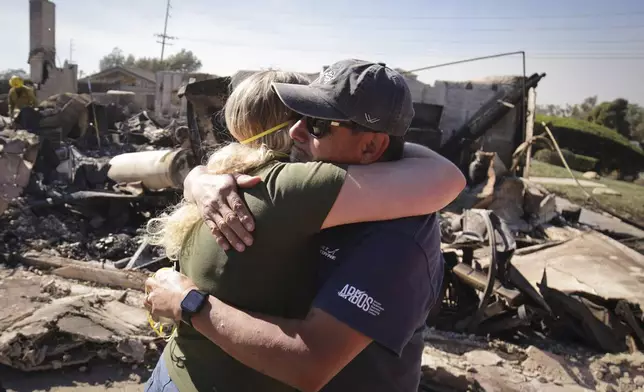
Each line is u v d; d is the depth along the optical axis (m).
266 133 1.63
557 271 7.33
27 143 9.09
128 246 7.66
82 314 4.52
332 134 1.54
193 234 1.65
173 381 1.62
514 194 11.93
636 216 18.30
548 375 4.82
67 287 5.44
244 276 1.49
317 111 1.50
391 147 1.65
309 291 1.51
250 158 1.61
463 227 7.80
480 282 5.77
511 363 4.98
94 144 15.33
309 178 1.46
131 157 9.08
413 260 1.48
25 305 4.83
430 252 1.55
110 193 8.63
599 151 35.91
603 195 22.23
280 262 1.48
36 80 28.16
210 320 1.48
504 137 17.19
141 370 4.20
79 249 7.30
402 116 1.56
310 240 1.50
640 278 7.14
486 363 4.84
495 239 5.78
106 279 5.91
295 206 1.44
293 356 1.39
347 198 1.44
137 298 5.20
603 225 14.89
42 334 4.11
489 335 5.71
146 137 16.42
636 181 31.56
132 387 4.00
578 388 4.64
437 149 17.02
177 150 8.58
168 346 1.72
